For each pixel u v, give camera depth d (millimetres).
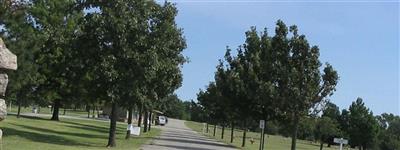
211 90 55906
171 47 30031
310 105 31031
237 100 39656
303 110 31125
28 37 30859
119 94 28500
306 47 31359
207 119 80750
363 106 75062
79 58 28938
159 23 28812
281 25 31984
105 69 27891
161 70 29422
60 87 51188
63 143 28781
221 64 45031
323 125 59344
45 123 48062
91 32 28156
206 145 42125
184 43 30516
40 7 39875
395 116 131250
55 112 60562
